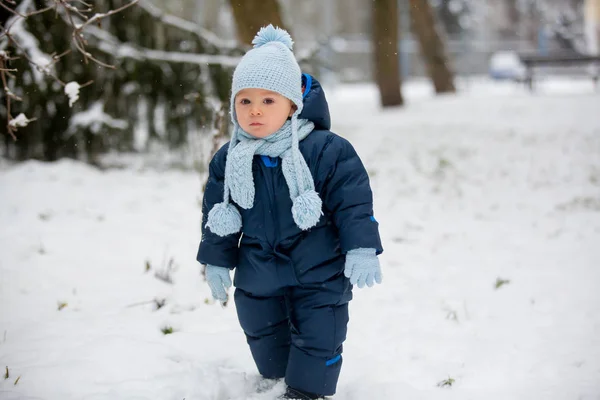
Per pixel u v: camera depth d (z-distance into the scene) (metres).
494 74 41.69
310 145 3.49
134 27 11.41
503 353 4.45
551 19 65.81
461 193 9.48
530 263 6.38
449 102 23.88
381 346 4.62
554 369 4.20
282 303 3.74
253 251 3.57
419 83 46.06
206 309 5.29
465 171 11.05
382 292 5.70
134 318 5.08
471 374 4.16
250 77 3.38
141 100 11.50
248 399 3.78
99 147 11.16
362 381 4.05
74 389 3.85
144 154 12.49
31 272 6.11
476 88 34.16
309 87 3.61
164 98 11.49
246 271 3.60
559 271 6.11
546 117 18.03
